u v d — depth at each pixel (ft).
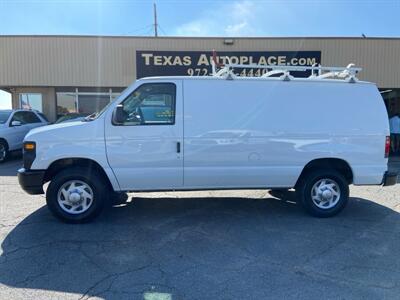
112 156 17.72
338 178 19.12
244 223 18.31
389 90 56.34
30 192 17.74
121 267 13.30
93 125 17.58
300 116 18.72
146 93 17.93
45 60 50.55
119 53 50.67
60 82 50.88
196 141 18.11
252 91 18.45
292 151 18.72
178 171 18.16
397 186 27.27
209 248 15.08
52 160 17.49
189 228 17.52
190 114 18.06
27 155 17.56
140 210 20.49
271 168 18.66
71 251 14.70
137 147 17.81
